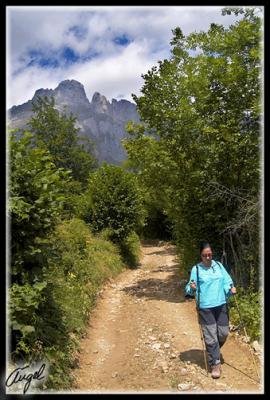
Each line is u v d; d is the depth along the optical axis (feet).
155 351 26.84
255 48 37.22
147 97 44.42
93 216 73.10
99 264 53.01
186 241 45.27
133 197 75.31
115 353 27.50
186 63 44.32
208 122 39.93
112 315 37.63
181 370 23.52
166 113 41.98
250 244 35.22
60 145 131.13
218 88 39.93
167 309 38.17
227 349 26.55
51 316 23.75
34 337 20.01
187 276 47.93
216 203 39.93
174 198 45.88
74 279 36.94
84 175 131.95
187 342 28.48
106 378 23.21
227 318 24.25
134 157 64.80
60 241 39.47
